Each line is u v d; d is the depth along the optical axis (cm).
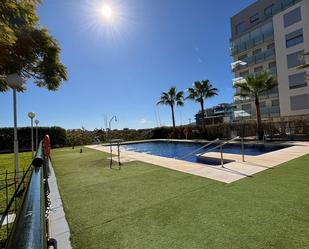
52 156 1314
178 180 564
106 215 370
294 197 397
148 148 2020
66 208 409
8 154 1767
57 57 769
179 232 298
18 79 546
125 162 909
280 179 517
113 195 475
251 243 261
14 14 383
